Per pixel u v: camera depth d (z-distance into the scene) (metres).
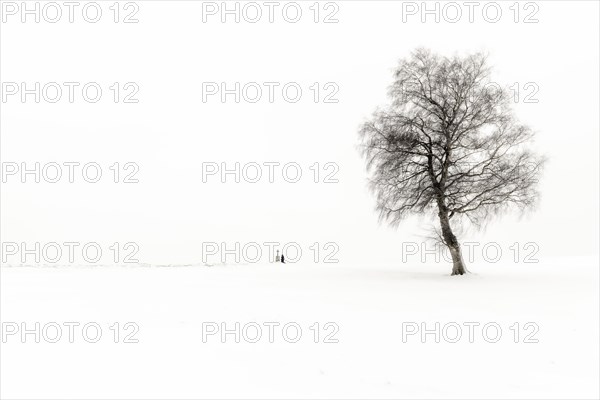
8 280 27.64
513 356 12.28
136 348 12.25
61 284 25.47
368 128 30.16
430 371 11.02
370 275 30.42
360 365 11.33
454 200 29.80
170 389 9.50
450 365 11.49
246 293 21.88
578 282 24.83
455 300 19.70
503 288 22.94
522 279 26.41
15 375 10.14
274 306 18.16
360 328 14.74
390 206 30.56
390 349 12.69
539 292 21.67
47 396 9.03
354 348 12.70
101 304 18.30
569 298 20.03
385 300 19.69
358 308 17.84
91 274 32.78
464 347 13.02
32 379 9.91
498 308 17.97
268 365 11.14
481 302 19.22
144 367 10.78
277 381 10.11
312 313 16.81
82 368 10.63
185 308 17.56
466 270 29.56
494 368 11.34
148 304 18.39
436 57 29.84
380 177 30.17
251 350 12.30
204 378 10.16
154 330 14.07
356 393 9.56
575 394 9.78
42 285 24.91
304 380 10.23
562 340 13.73
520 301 19.44
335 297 20.55
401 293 21.69
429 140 29.48
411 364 11.51
